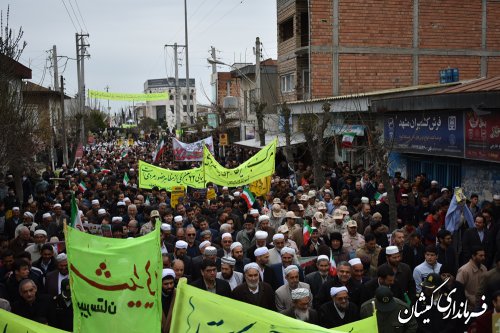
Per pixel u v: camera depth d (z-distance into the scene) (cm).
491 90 1491
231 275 880
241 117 4366
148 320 572
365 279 893
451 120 1744
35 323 575
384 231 1131
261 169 1675
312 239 1102
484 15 3072
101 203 1755
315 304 832
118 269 571
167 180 1858
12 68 1759
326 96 2952
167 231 1148
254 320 543
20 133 1709
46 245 997
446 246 998
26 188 2280
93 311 572
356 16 2967
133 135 9200
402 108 1992
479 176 1717
